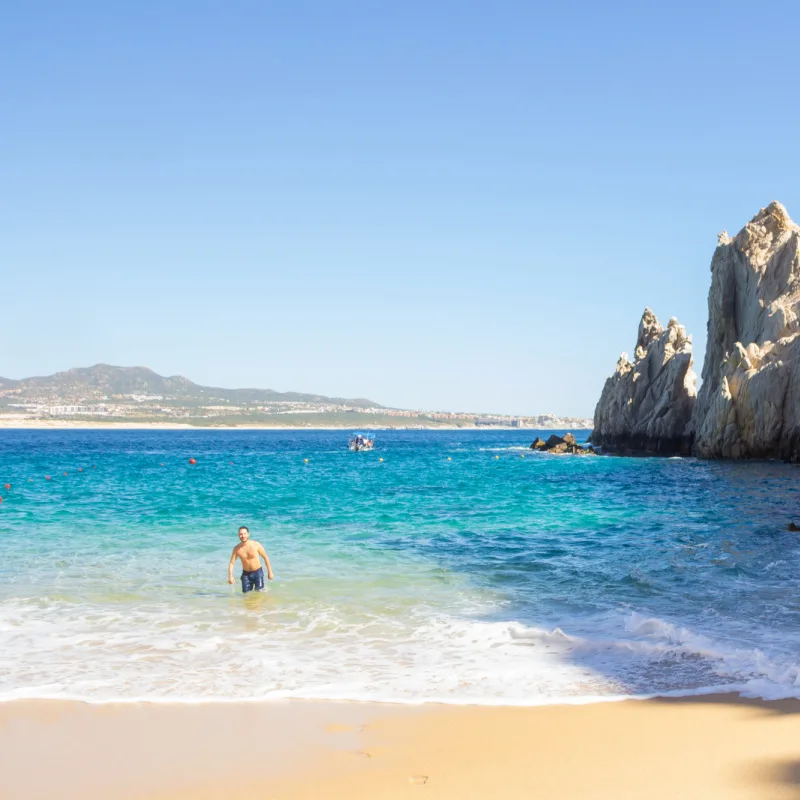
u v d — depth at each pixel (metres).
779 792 7.12
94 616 14.54
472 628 13.59
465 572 18.78
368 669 11.36
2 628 13.63
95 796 7.40
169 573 18.62
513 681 10.76
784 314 67.88
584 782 7.50
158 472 62.62
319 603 15.62
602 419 95.81
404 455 105.19
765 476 50.78
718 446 68.69
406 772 7.85
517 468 66.19
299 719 9.38
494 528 26.48
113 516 29.83
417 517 29.64
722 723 8.99
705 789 7.25
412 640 12.93
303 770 7.93
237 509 32.38
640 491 41.22
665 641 12.55
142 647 12.49
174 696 10.18
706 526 26.70
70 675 11.05
